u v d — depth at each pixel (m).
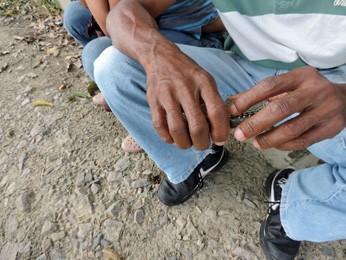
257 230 0.65
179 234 0.66
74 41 1.25
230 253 0.63
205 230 0.66
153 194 0.73
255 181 0.73
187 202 0.70
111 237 0.67
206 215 0.68
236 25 0.52
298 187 0.56
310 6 0.47
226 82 0.56
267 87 0.35
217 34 0.70
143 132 0.56
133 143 0.81
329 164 0.54
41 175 0.80
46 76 1.10
